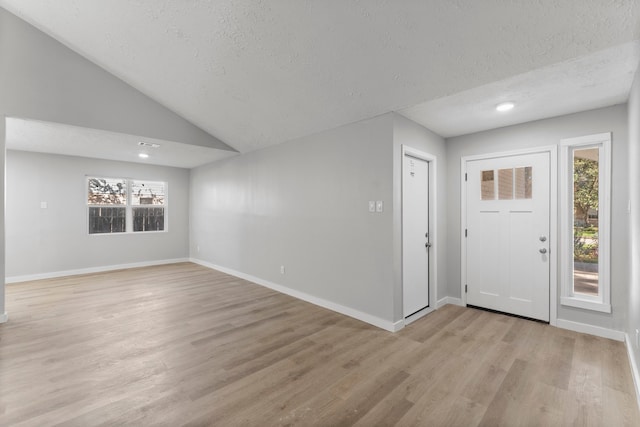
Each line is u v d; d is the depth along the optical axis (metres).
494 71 2.26
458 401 1.93
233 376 2.21
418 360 2.44
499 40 2.01
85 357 2.47
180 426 1.71
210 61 3.02
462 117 3.20
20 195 5.03
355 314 3.39
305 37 2.40
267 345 2.71
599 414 1.80
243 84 3.26
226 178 5.71
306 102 3.26
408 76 2.52
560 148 3.10
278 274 4.50
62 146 4.71
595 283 3.01
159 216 6.68
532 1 1.72
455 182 3.89
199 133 4.66
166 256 6.73
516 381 2.14
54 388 2.04
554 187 3.14
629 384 2.09
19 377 2.17
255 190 4.94
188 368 2.32
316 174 3.86
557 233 3.12
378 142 3.17
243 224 5.25
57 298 4.09
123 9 2.69
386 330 3.06
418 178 3.55
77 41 3.36
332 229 3.66
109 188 6.00
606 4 1.64
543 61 2.09
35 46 3.31
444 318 3.39
